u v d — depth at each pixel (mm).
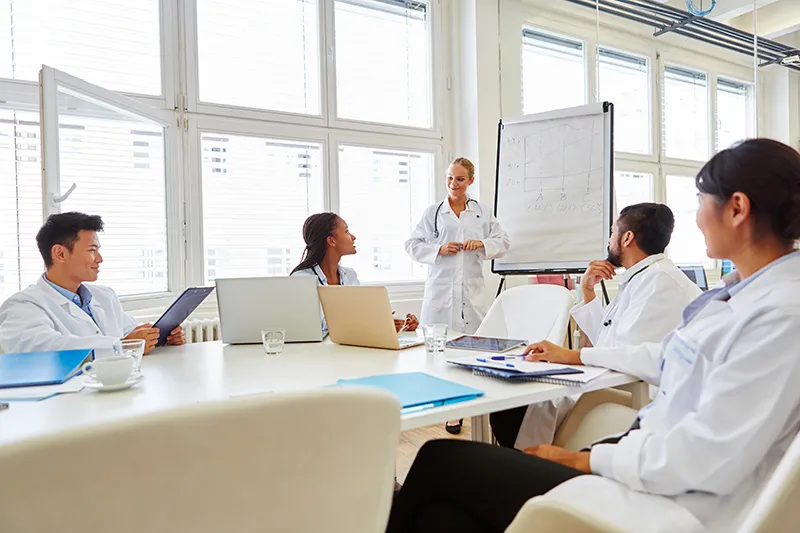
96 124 2699
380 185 3818
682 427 829
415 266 3945
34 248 2686
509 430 1706
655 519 763
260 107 3369
